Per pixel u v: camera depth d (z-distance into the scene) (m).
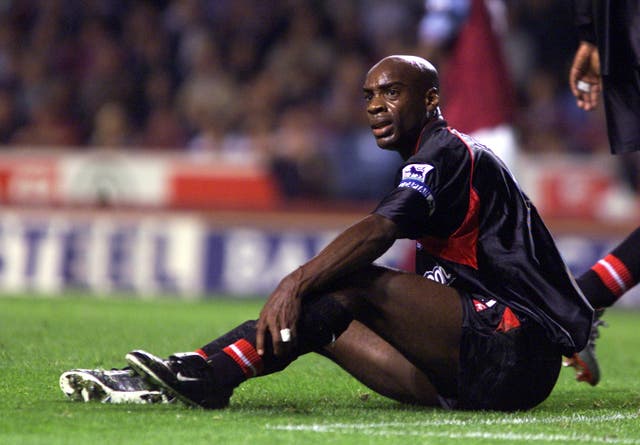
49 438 12.65
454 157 15.20
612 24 18.45
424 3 60.22
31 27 62.25
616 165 49.25
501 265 15.16
